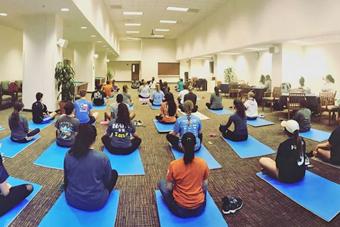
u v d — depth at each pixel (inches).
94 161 101.8
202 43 651.5
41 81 329.1
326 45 384.5
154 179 140.9
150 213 108.5
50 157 167.8
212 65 692.7
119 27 749.9
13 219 101.7
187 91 370.3
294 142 131.5
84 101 236.2
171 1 476.7
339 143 155.7
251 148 195.2
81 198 103.2
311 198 120.4
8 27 435.5
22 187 110.4
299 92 335.9
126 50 1027.3
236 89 531.8
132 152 179.6
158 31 818.8
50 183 133.5
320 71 395.5
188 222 100.3
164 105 269.3
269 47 433.1
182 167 100.0
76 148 102.0
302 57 410.6
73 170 102.4
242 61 593.0
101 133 236.2
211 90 673.6
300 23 301.6
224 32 507.8
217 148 195.6
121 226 99.5
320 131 248.8
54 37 323.3
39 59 327.9
